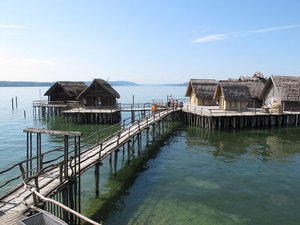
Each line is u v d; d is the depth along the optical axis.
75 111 47.56
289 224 15.14
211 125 40.97
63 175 14.86
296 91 47.19
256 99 52.47
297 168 24.42
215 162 26.16
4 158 27.94
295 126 44.47
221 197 18.41
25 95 151.50
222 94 45.78
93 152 20.27
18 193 13.10
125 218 15.46
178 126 45.66
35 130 14.75
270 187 20.14
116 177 22.06
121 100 112.94
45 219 9.91
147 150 30.84
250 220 15.47
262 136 37.31
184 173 23.11
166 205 17.16
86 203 17.27
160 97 139.00
